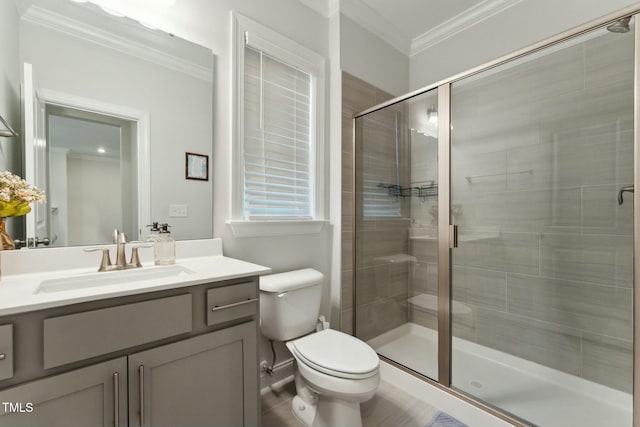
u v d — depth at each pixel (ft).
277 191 6.06
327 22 6.86
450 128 5.54
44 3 3.60
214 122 5.02
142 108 4.27
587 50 4.44
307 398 4.88
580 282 5.08
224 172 5.15
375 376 4.04
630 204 4.46
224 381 3.38
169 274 3.95
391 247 6.56
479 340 6.06
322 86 6.68
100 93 3.95
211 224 4.93
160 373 2.89
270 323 4.96
